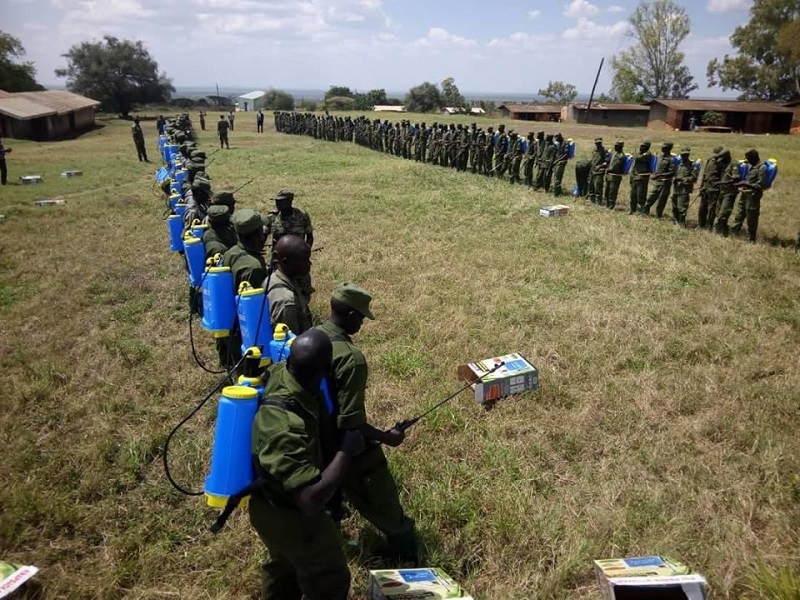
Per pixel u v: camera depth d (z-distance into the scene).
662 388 6.07
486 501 4.43
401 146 27.50
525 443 5.22
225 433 2.93
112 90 65.44
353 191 17.77
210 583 3.83
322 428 3.08
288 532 2.84
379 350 7.10
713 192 12.06
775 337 7.07
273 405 2.77
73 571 3.95
